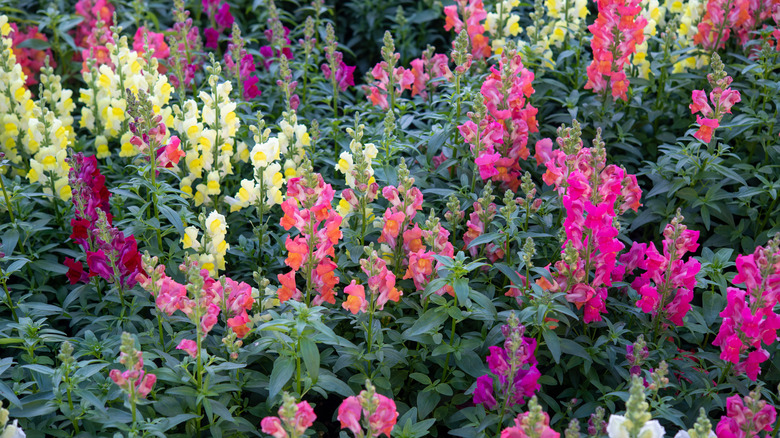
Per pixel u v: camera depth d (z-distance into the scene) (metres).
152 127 4.55
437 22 8.95
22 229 5.03
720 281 4.39
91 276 4.52
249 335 4.20
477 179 5.34
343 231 4.60
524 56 6.28
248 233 5.36
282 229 5.11
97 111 5.91
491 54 6.89
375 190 4.50
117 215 5.06
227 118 5.09
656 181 5.27
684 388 4.05
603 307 4.31
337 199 5.04
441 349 4.03
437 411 4.14
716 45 6.11
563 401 4.25
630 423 2.96
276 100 6.67
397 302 4.35
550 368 4.38
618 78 5.62
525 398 3.75
